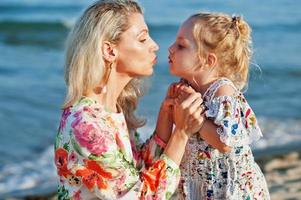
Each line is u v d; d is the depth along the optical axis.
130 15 3.11
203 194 3.23
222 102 3.11
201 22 3.19
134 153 3.31
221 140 3.06
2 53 21.05
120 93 3.33
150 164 3.31
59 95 13.82
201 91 3.24
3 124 10.92
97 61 3.01
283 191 6.49
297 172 7.33
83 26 3.04
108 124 3.06
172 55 3.29
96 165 2.98
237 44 3.20
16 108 12.26
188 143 3.23
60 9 33.25
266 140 9.54
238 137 3.08
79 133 2.97
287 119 11.42
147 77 3.41
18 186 7.50
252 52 3.35
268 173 7.27
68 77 3.06
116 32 3.06
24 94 13.74
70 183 3.05
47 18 29.12
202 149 3.18
